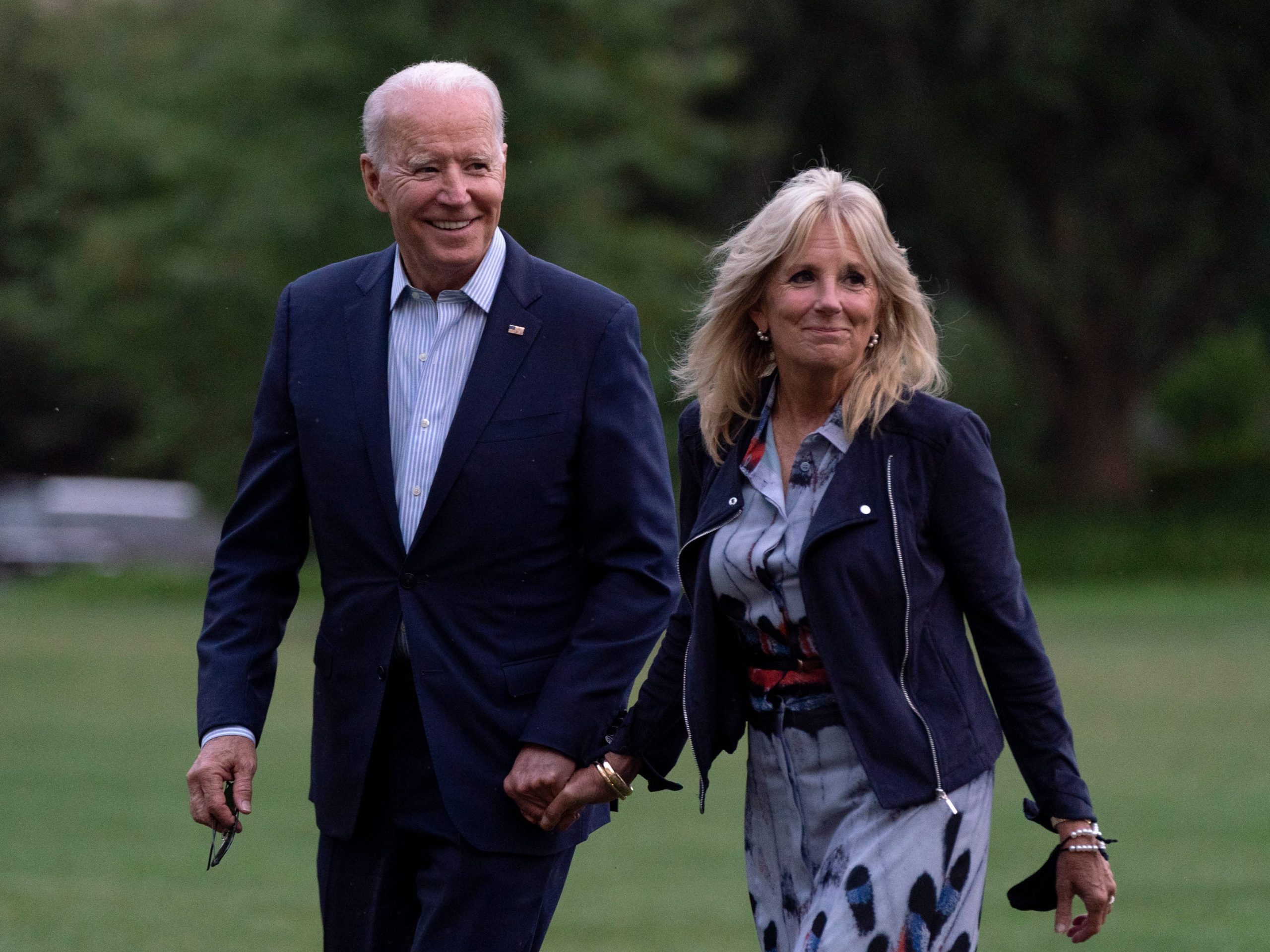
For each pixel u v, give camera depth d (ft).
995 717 43.24
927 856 41.39
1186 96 328.49
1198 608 292.81
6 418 510.99
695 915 89.15
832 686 41.91
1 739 157.89
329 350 47.34
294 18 303.48
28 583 372.17
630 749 45.85
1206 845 108.27
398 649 46.03
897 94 330.95
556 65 308.60
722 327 44.62
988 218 338.54
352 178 303.27
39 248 450.30
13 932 81.05
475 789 45.34
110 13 460.55
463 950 45.50
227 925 84.07
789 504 43.09
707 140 325.21
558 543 46.68
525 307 46.83
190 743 156.25
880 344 43.39
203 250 321.11
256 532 48.01
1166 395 618.03
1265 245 361.51
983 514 42.16
